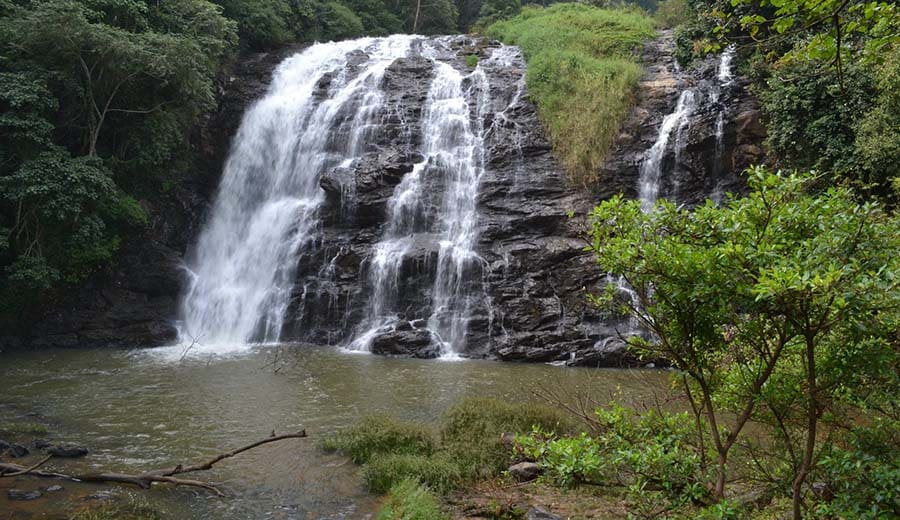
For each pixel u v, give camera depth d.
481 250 21.38
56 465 9.22
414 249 21.36
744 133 21.08
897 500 4.02
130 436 10.74
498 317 19.75
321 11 36.34
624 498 7.10
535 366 17.62
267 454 9.88
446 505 7.82
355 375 15.88
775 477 5.57
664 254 4.26
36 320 20.16
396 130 25.28
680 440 5.25
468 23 48.31
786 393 4.48
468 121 24.92
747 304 3.99
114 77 21.33
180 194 25.27
